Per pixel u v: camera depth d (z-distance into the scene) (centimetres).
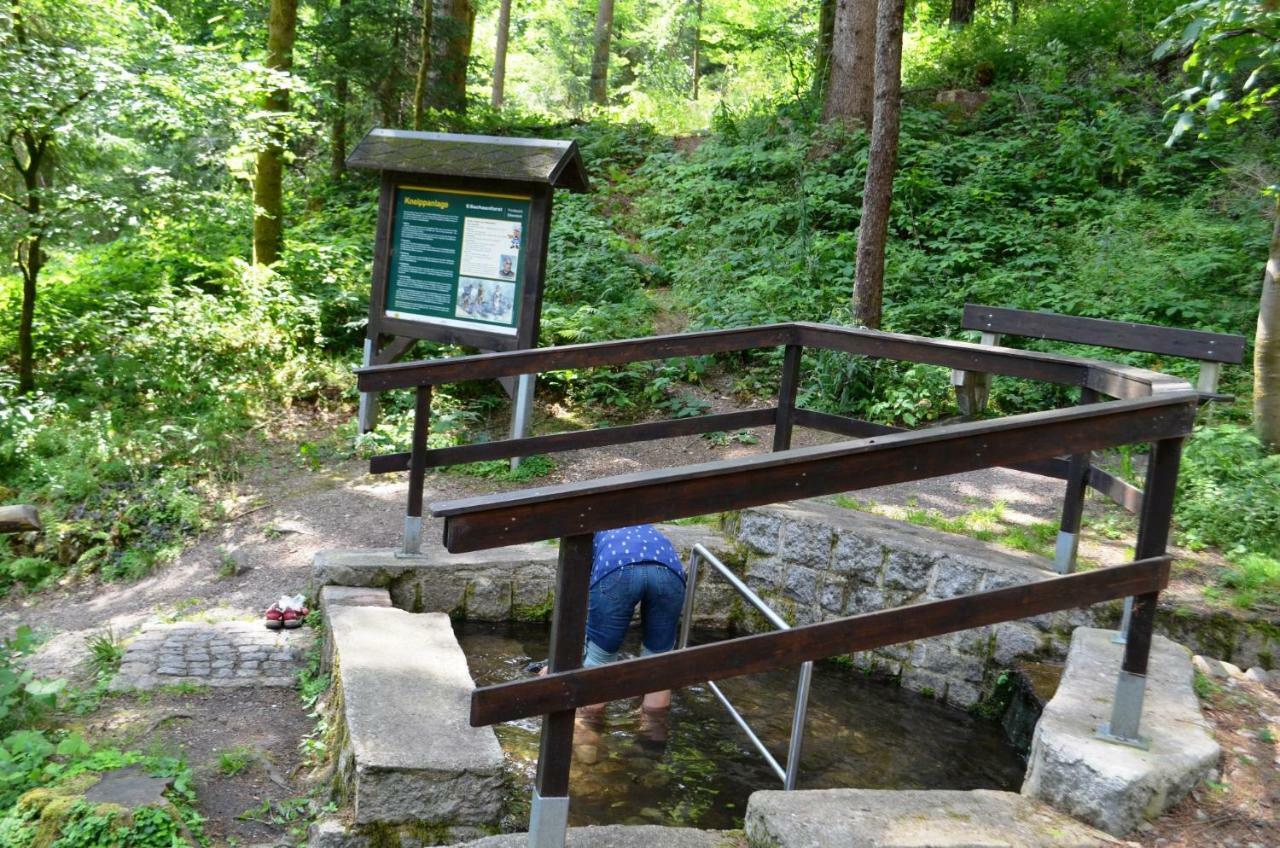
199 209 943
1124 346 514
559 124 1795
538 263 742
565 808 262
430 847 339
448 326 780
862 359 871
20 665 484
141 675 466
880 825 289
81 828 317
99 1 899
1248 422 771
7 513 395
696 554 462
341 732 379
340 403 910
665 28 3256
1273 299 676
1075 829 299
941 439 272
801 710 368
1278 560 535
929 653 518
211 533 677
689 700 483
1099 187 1180
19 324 1002
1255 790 321
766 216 1168
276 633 519
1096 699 361
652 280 1170
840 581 551
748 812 305
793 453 262
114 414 855
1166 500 315
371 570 530
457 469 759
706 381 944
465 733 365
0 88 796
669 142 1579
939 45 1780
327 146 1608
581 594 254
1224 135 1188
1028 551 541
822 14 1689
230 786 375
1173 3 1455
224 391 890
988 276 1034
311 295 1030
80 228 890
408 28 1530
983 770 432
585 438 543
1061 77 1427
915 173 1183
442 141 777
